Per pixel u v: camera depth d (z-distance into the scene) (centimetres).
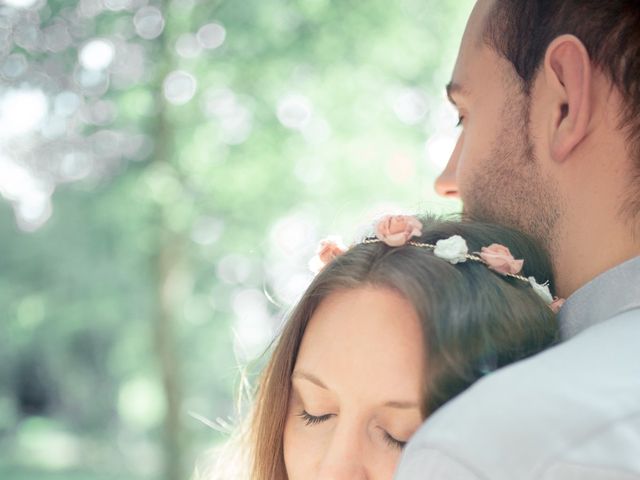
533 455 80
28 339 1827
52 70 1223
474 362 114
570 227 121
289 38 1173
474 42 131
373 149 1212
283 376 130
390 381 113
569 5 120
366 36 1168
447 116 1191
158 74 1165
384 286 117
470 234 125
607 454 79
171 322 1177
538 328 117
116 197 1241
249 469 139
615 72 116
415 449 86
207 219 1234
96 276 1641
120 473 1875
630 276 109
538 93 123
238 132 1202
